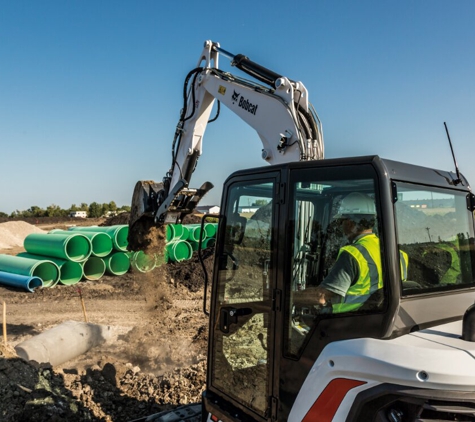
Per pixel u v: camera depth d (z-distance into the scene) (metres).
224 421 3.49
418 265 2.83
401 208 2.79
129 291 12.91
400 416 2.26
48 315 10.42
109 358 6.65
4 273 13.35
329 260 2.93
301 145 4.69
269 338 3.11
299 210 3.05
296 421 2.77
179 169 6.38
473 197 3.41
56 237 13.96
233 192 3.61
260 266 3.28
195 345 8.19
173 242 16.55
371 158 2.70
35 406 4.86
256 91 5.29
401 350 2.32
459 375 2.14
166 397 5.68
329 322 2.77
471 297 3.14
